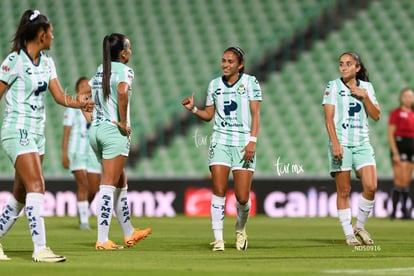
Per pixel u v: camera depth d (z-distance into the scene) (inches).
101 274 959.0
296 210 2659.9
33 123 1130.7
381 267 1068.5
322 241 1577.3
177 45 3649.1
